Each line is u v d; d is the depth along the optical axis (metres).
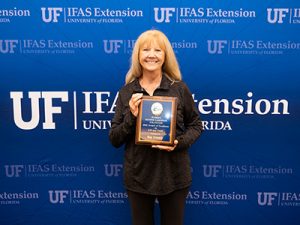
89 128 2.01
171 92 1.55
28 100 1.97
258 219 2.10
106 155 2.04
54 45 1.92
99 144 2.03
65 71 1.94
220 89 1.95
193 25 1.89
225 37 1.90
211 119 1.99
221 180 2.06
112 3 1.88
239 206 2.09
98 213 2.11
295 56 1.91
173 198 1.60
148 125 1.49
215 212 2.10
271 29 1.89
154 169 1.54
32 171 2.05
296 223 2.10
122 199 2.09
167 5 1.87
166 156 1.54
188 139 1.55
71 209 2.10
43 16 1.89
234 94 1.96
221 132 2.00
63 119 2.00
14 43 1.91
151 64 1.53
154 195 1.56
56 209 2.10
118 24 1.90
